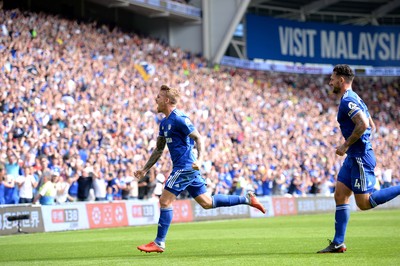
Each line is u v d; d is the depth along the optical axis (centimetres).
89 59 3625
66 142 2636
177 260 1017
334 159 4228
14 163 2244
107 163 2664
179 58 4544
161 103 1098
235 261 980
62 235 1902
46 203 2262
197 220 2828
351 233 1656
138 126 3234
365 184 1016
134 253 1205
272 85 5119
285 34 5603
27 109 2741
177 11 4759
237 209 3056
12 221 2020
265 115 4450
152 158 1134
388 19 6334
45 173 2288
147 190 2816
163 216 1091
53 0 4391
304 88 5347
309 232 1778
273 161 3697
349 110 1006
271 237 1595
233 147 3728
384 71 5922
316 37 5753
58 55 3419
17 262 1070
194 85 4253
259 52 5459
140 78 3853
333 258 986
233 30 4959
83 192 2516
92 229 2305
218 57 4988
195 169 1059
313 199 3594
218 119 3922
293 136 4303
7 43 3139
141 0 4456
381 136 5094
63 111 2895
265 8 5809
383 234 1606
